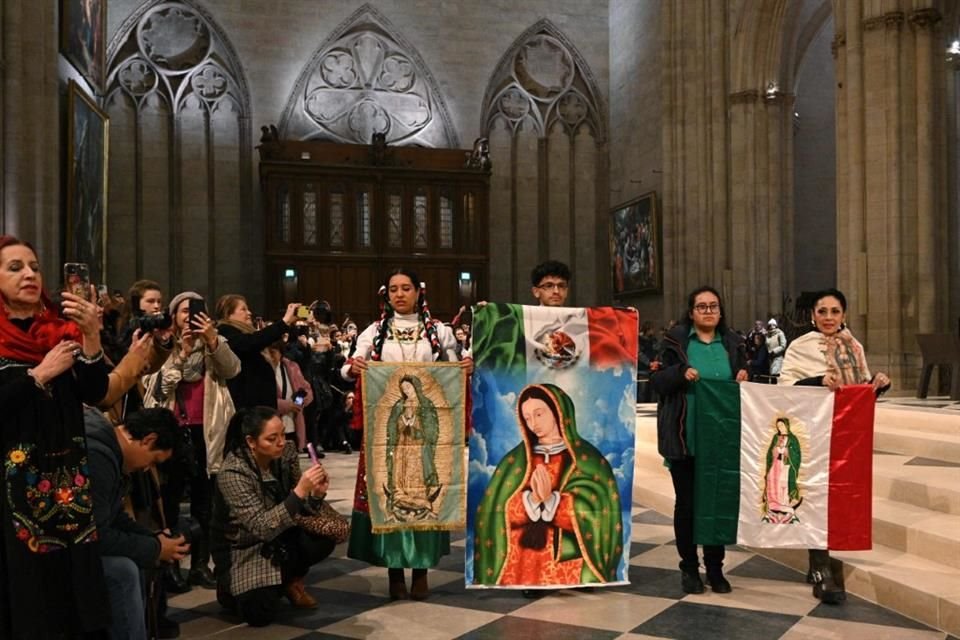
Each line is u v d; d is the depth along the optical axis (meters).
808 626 4.34
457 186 23.72
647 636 4.20
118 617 3.38
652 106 23.34
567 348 5.05
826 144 24.34
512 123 25.92
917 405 9.86
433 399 4.91
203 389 5.24
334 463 10.51
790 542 4.87
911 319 12.59
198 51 23.73
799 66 21.42
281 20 24.23
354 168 22.88
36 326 2.97
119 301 6.27
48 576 2.85
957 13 13.66
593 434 5.04
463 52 25.48
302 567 4.82
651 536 6.50
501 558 4.89
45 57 13.09
